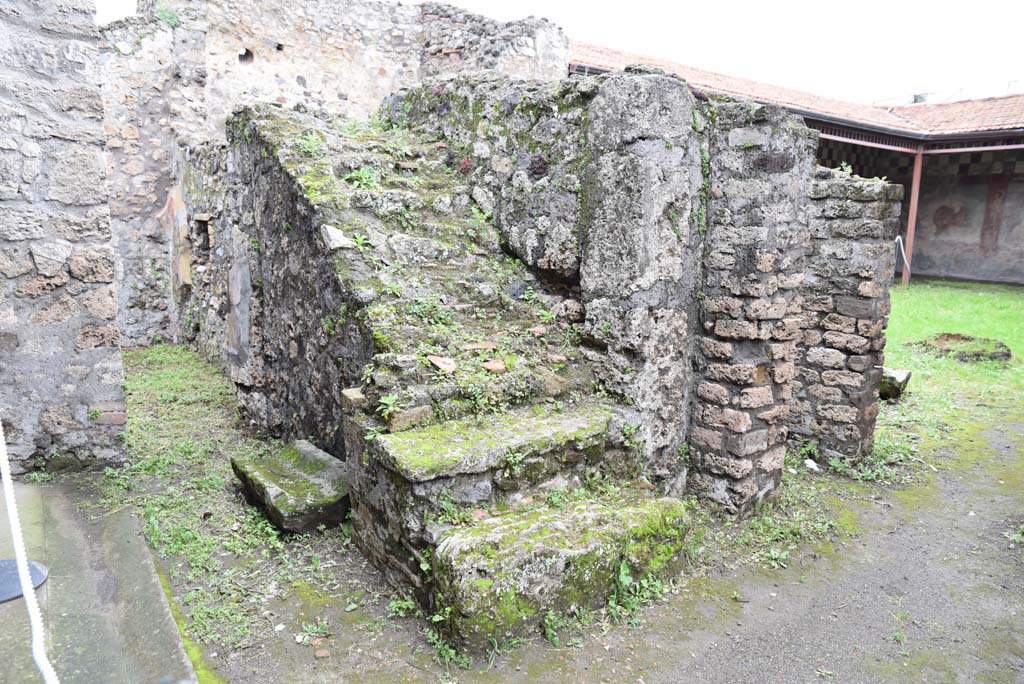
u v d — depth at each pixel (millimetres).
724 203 4078
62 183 3838
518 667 2840
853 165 16125
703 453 4312
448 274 4426
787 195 4043
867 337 5160
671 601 3398
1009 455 5680
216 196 6859
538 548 3006
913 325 10836
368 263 4203
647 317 3908
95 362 4094
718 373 4191
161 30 8562
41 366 3936
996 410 6875
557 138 4305
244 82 9086
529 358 4004
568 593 3105
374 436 3326
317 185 4508
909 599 3555
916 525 4426
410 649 2914
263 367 5492
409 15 10000
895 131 13203
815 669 2959
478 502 3225
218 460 4918
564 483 3547
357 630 3029
